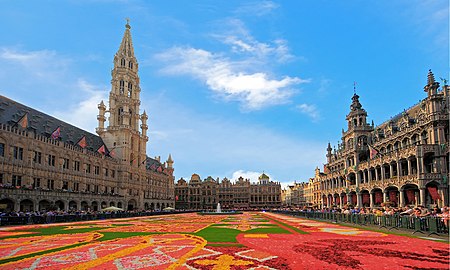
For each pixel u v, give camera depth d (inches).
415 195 2060.8
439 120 1892.2
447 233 920.3
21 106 2957.7
